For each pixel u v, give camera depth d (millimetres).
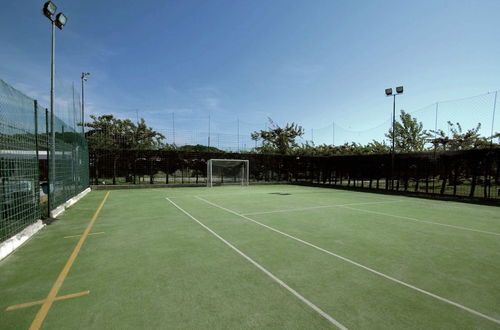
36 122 6234
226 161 20531
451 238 5762
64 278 3574
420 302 3023
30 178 5938
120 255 4484
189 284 3408
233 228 6473
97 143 21141
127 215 8016
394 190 15422
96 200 11312
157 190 16219
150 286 3346
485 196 11758
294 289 3299
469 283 3547
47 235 5727
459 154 12789
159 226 6617
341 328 2508
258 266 4043
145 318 2643
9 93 4922
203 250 4777
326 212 8852
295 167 22984
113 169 16922
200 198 12391
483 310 2877
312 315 2725
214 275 3695
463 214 8766
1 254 4262
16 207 5227
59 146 8547
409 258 4480
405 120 24094
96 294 3135
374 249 4941
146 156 17844
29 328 2492
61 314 2719
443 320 2674
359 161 17609
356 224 7059
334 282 3516
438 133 21719
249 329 2473
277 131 31688
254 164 21719
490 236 5949
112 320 2609
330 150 28250
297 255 4559
